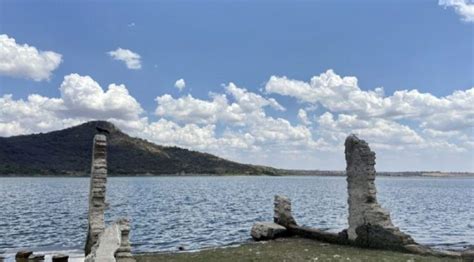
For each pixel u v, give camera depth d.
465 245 31.61
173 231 40.22
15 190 113.62
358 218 25.70
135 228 42.31
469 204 78.38
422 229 41.94
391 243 24.00
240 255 23.89
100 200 22.61
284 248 25.84
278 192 118.31
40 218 49.94
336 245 26.48
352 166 26.17
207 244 32.09
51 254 26.45
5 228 41.06
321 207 69.25
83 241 33.31
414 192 135.00
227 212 59.97
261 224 31.86
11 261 24.69
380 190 152.12
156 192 112.81
